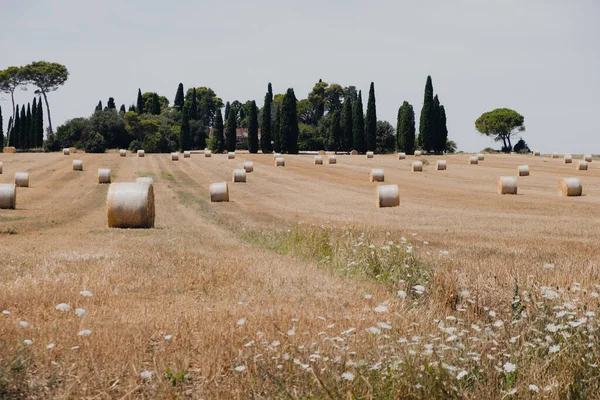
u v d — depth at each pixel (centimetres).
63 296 914
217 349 631
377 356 570
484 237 1812
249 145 11281
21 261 1292
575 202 3278
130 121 11950
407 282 1068
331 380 529
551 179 5159
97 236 1930
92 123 11550
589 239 1777
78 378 554
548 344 600
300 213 2859
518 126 13350
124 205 2262
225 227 2352
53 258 1338
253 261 1348
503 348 631
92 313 803
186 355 620
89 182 5047
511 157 9044
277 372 562
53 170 6100
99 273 1141
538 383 532
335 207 3225
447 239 1755
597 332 610
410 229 2047
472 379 551
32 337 662
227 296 976
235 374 566
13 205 3125
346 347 578
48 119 13075
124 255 1398
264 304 904
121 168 6506
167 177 5625
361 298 965
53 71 12569
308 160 7912
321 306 895
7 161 7175
